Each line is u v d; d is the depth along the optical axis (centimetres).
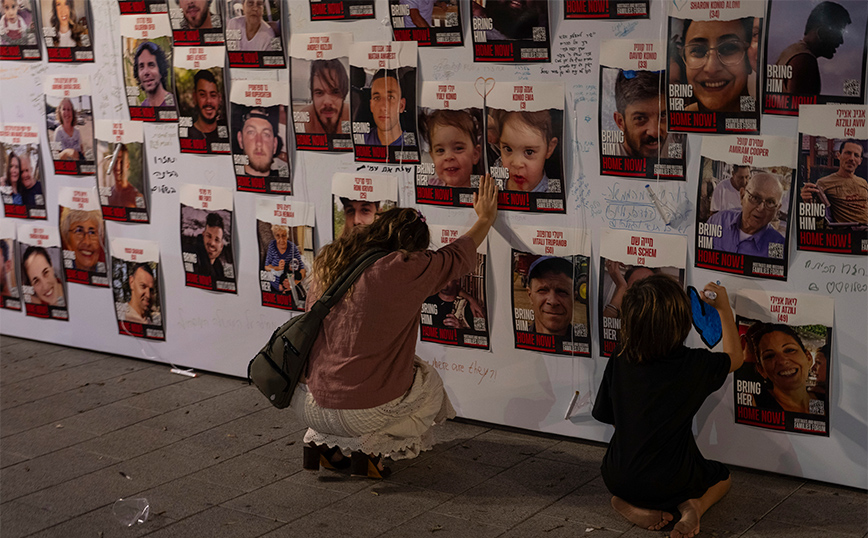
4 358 543
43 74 518
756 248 337
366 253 346
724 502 328
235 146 458
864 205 314
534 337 393
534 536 307
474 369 413
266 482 362
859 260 319
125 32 479
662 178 349
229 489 355
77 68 504
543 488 348
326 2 411
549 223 378
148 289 515
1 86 536
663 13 335
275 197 453
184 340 511
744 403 353
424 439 375
